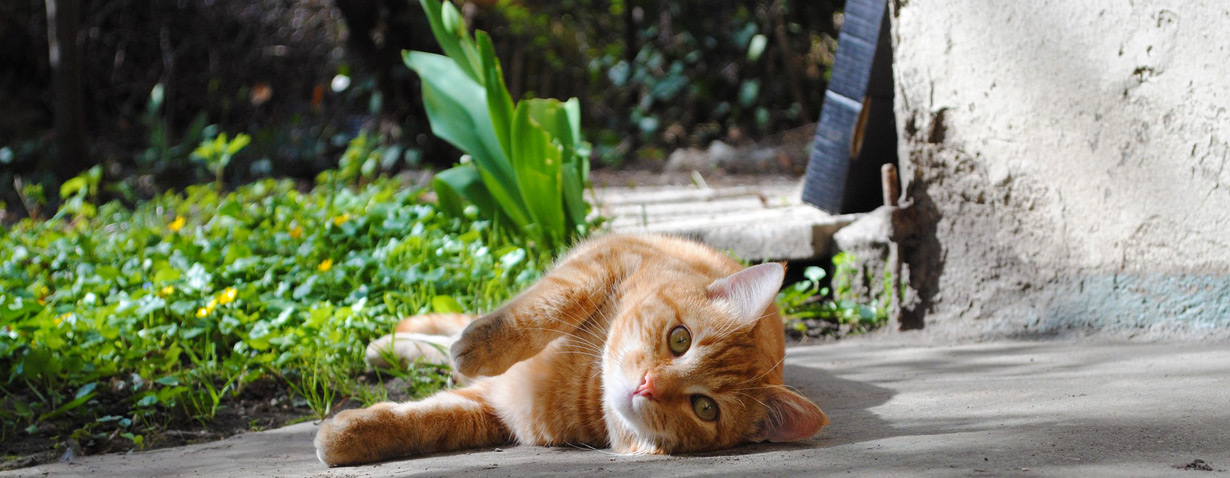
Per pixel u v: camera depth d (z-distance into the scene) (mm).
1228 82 3502
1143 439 2234
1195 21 3549
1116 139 3840
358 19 11461
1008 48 4078
